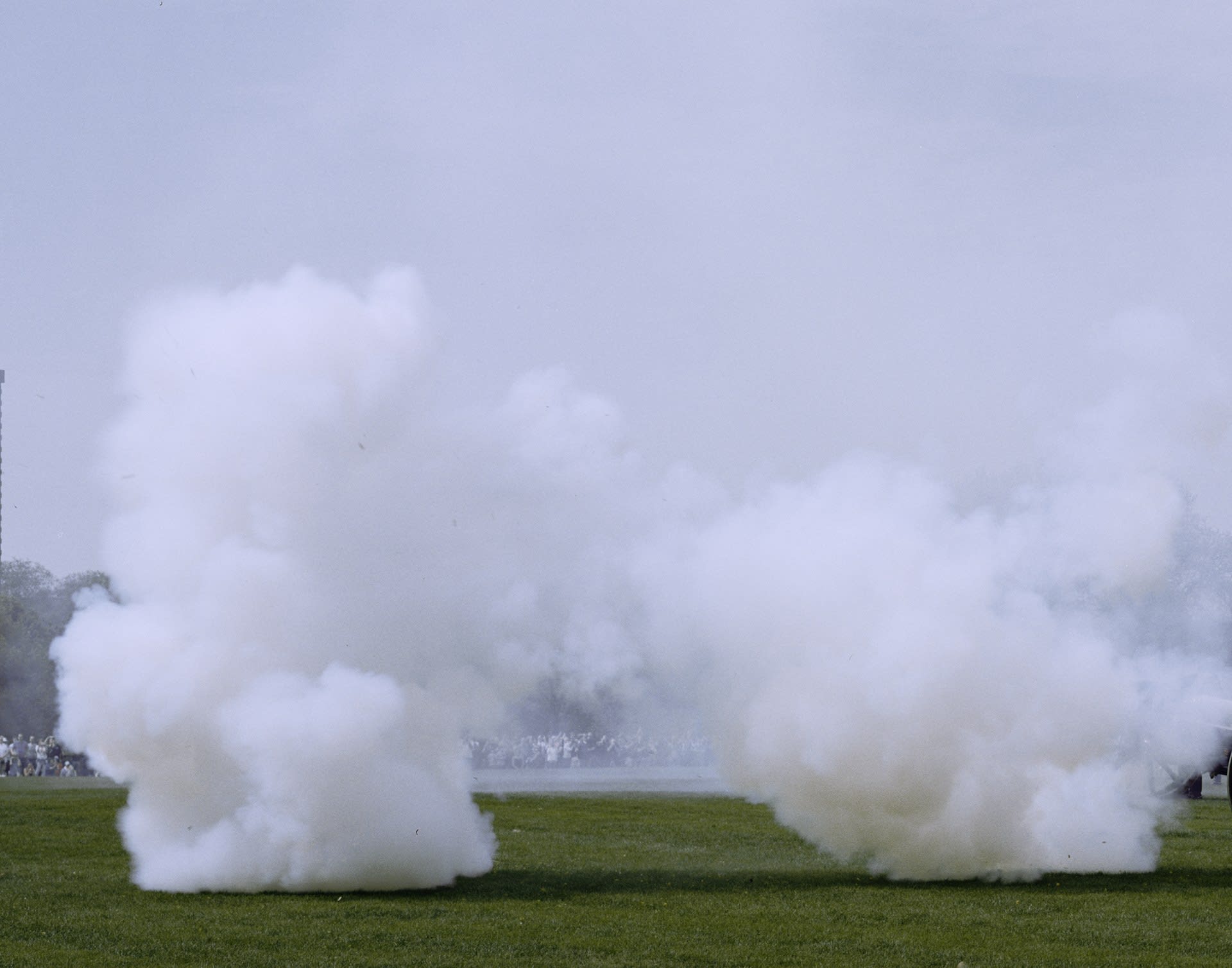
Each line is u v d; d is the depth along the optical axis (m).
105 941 20.20
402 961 18.75
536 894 25.27
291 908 23.25
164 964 18.55
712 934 20.94
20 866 29.11
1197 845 33.97
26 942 20.14
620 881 27.27
